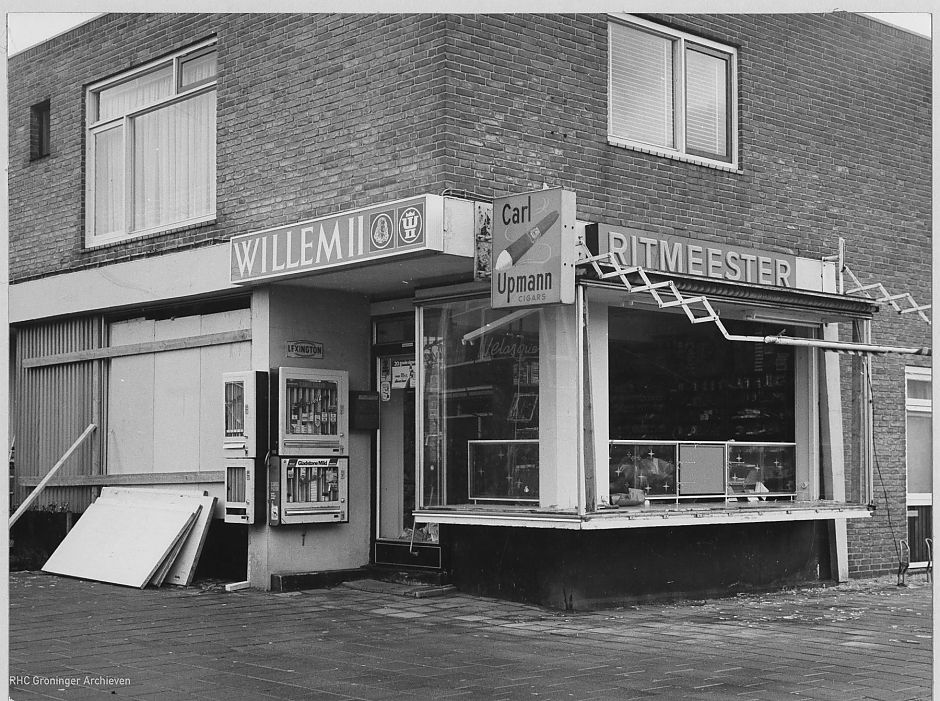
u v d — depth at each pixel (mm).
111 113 13547
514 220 9969
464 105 10062
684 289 10359
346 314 11977
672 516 10477
